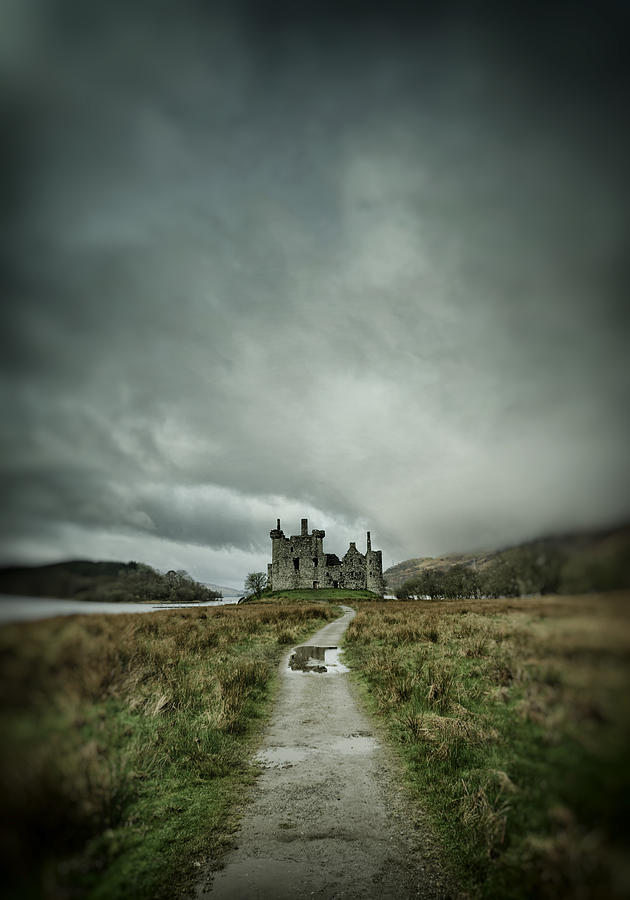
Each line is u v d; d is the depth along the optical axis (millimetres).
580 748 2039
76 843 2865
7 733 2395
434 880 3721
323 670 12117
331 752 6551
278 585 81312
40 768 2678
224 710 7496
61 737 2998
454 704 7188
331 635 20328
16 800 2375
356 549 85688
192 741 6324
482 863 3484
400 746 6660
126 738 4840
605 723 1919
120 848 3422
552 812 2283
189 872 3770
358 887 3654
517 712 2996
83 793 3152
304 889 3615
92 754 3549
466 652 9133
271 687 10266
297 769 5984
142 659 7711
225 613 25781
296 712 8438
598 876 1767
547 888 2227
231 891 3588
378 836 4449
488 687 6051
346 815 4840
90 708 3412
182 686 8125
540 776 2529
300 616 26500
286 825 4648
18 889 2211
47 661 2807
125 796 4203
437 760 5781
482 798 4223
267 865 3963
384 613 26141
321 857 4090
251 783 5574
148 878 3451
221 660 11562
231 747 6543
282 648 15883
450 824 4500
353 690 9984
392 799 5172
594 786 1897
